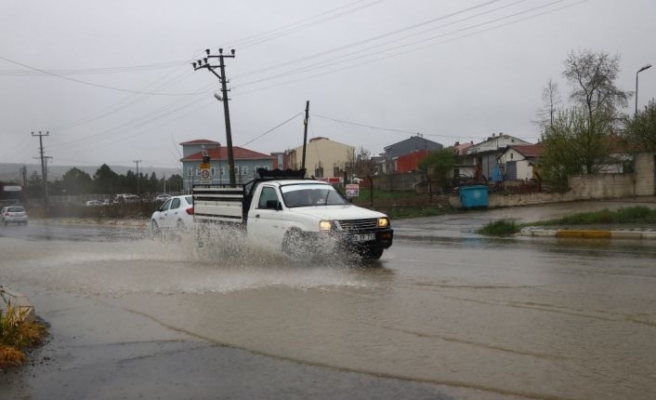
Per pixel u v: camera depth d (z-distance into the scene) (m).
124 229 29.55
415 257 11.96
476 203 28.09
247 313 7.02
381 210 29.09
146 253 14.30
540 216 22.75
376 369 4.82
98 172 87.00
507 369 4.70
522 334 5.68
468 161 59.75
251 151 77.06
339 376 4.70
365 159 76.69
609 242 14.41
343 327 6.19
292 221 10.90
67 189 93.25
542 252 12.34
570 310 6.62
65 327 6.71
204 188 13.99
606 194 29.05
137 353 5.55
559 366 4.73
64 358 5.44
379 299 7.55
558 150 30.70
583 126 30.39
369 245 10.78
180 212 17.91
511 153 55.62
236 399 4.29
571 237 16.09
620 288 7.84
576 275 9.00
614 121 33.09
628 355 4.97
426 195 35.41
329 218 10.46
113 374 4.94
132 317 7.12
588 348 5.18
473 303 7.12
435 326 6.09
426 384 4.45
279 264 11.17
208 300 7.92
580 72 45.28
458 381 4.48
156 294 8.56
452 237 17.41
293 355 5.30
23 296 7.90
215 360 5.24
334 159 89.44
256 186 12.51
